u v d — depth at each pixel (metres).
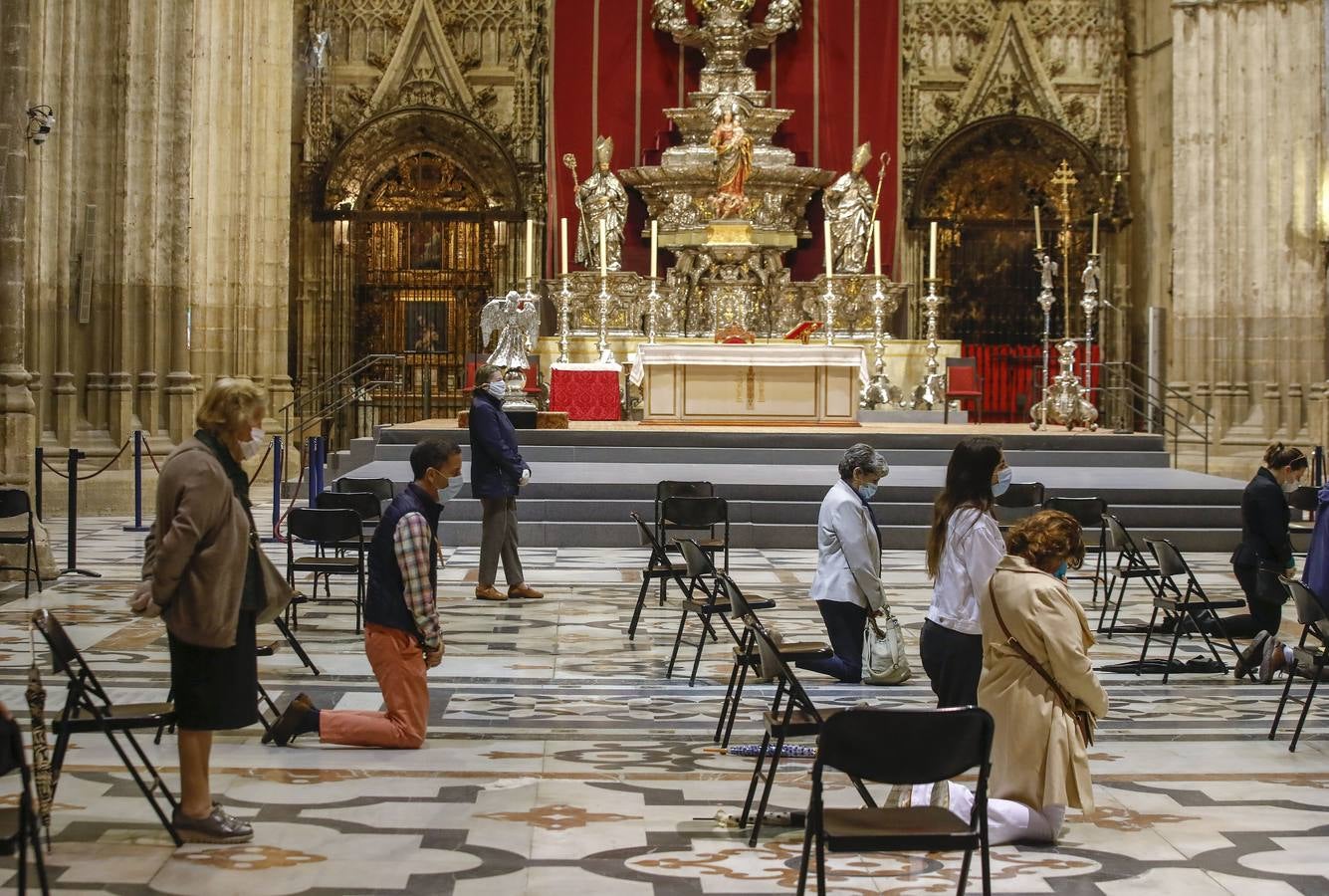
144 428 20.83
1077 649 6.57
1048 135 31.89
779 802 7.39
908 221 32.03
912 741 5.28
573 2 31.86
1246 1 27.47
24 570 14.42
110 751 8.13
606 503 18.58
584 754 8.32
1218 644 12.21
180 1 20.95
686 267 29.61
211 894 5.94
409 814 7.08
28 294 19.75
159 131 20.91
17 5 15.13
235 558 6.39
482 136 31.69
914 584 15.35
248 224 26.47
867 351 28.30
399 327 32.44
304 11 31.89
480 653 11.26
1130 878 6.32
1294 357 27.20
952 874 6.34
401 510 8.38
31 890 5.95
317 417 27.42
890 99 31.83
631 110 31.78
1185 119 28.00
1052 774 6.61
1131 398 32.56
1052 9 32.66
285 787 7.51
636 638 11.98
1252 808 7.41
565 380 25.09
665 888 6.10
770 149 30.53
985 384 32.62
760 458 21.14
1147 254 32.72
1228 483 19.83
